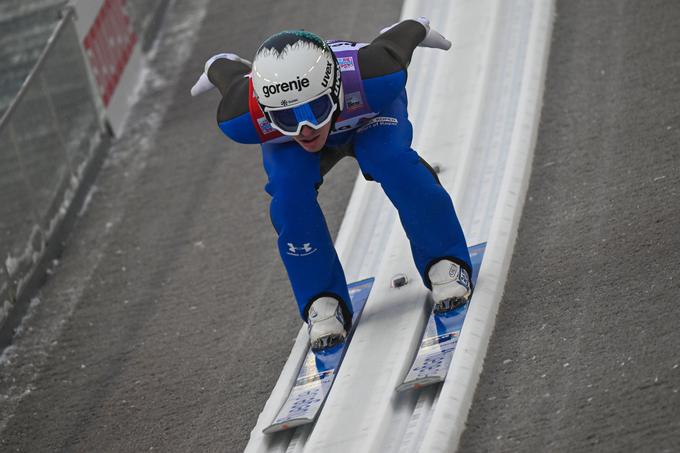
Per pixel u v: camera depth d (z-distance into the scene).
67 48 25.05
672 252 15.37
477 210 18.00
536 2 24.72
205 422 15.62
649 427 12.20
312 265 15.08
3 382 18.61
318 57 13.42
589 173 18.41
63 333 19.62
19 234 21.20
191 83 28.38
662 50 21.80
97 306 20.14
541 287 15.64
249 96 14.12
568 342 14.20
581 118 20.33
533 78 21.66
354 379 14.62
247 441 14.79
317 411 14.12
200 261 20.48
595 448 12.17
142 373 17.50
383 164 14.43
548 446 12.46
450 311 15.05
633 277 15.12
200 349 17.64
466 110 21.55
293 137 13.88
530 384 13.65
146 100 28.22
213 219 21.88
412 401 13.92
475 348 14.24
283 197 14.52
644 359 13.33
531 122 20.19
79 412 17.06
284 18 30.00
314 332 15.22
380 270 17.06
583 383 13.30
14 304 20.41
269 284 18.91
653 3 23.83
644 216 16.56
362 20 28.08
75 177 24.27
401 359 14.54
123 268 21.19
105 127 26.59
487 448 12.80
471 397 13.70
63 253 22.52
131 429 16.11
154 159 25.20
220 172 23.69
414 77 23.97
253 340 17.34
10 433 17.09
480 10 25.52
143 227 22.48
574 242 16.53
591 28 23.64
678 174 17.42
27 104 22.55
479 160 19.64
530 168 19.12
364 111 14.12
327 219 20.36
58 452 16.20
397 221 18.66
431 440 12.77
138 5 30.72
